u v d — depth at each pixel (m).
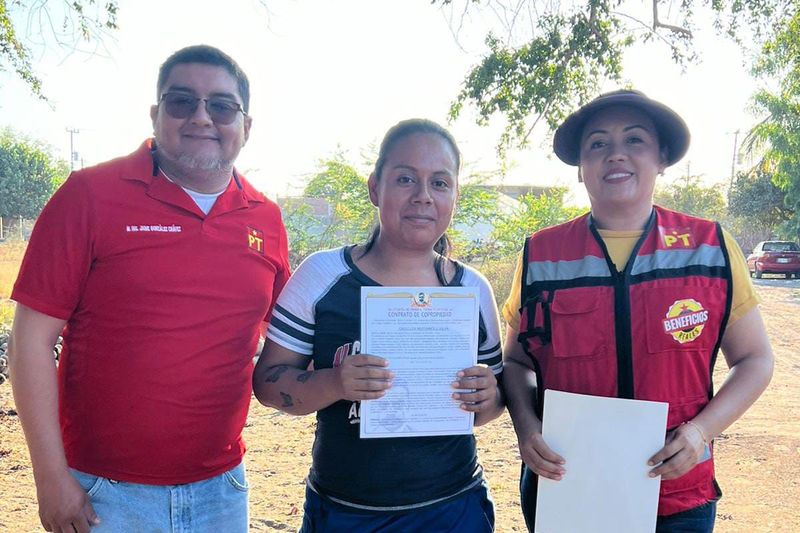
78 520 2.28
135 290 2.30
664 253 2.36
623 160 2.38
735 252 2.37
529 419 2.42
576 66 10.42
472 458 2.42
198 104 2.42
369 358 2.11
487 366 2.32
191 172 2.43
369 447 2.24
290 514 4.34
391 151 2.29
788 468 5.23
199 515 2.49
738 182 36.56
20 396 2.24
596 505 2.26
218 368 2.45
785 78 15.11
